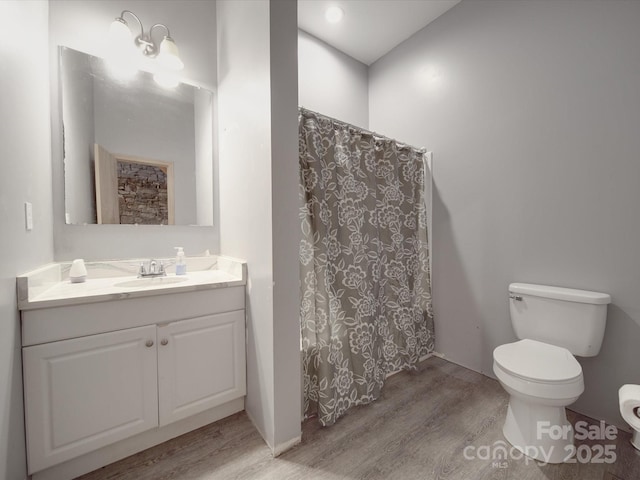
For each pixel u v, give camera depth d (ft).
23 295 3.29
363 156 6.04
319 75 8.05
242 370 5.01
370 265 6.01
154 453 4.23
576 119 5.13
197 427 4.76
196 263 5.87
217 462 4.09
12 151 3.25
